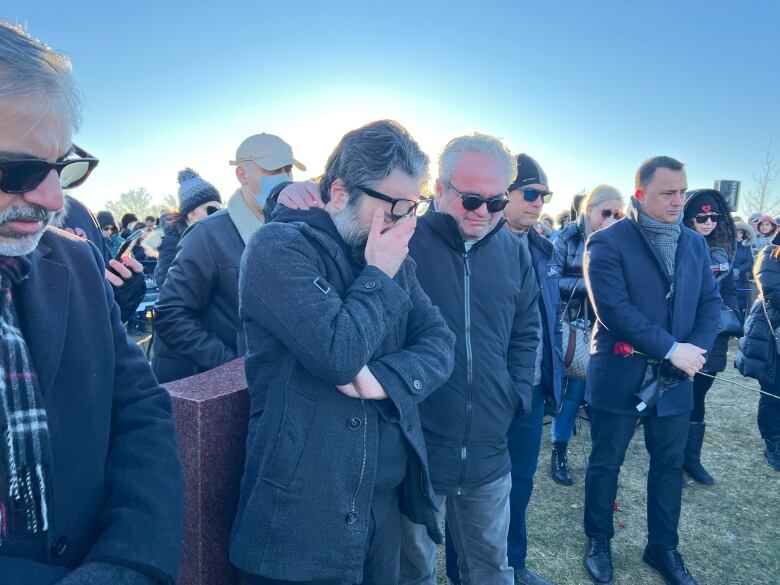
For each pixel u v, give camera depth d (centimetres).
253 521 122
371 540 137
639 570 259
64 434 85
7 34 70
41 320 82
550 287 249
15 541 77
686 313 243
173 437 103
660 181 234
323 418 124
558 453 352
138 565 84
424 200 137
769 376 362
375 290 125
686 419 244
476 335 180
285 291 119
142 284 170
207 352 220
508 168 179
